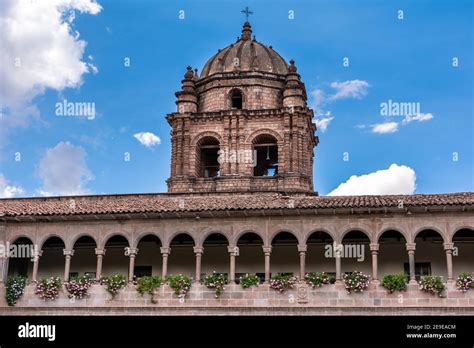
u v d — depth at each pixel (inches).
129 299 1282.0
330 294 1221.7
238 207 1273.4
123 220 1337.4
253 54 1866.4
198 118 1770.4
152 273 1444.4
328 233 1264.8
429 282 1188.5
